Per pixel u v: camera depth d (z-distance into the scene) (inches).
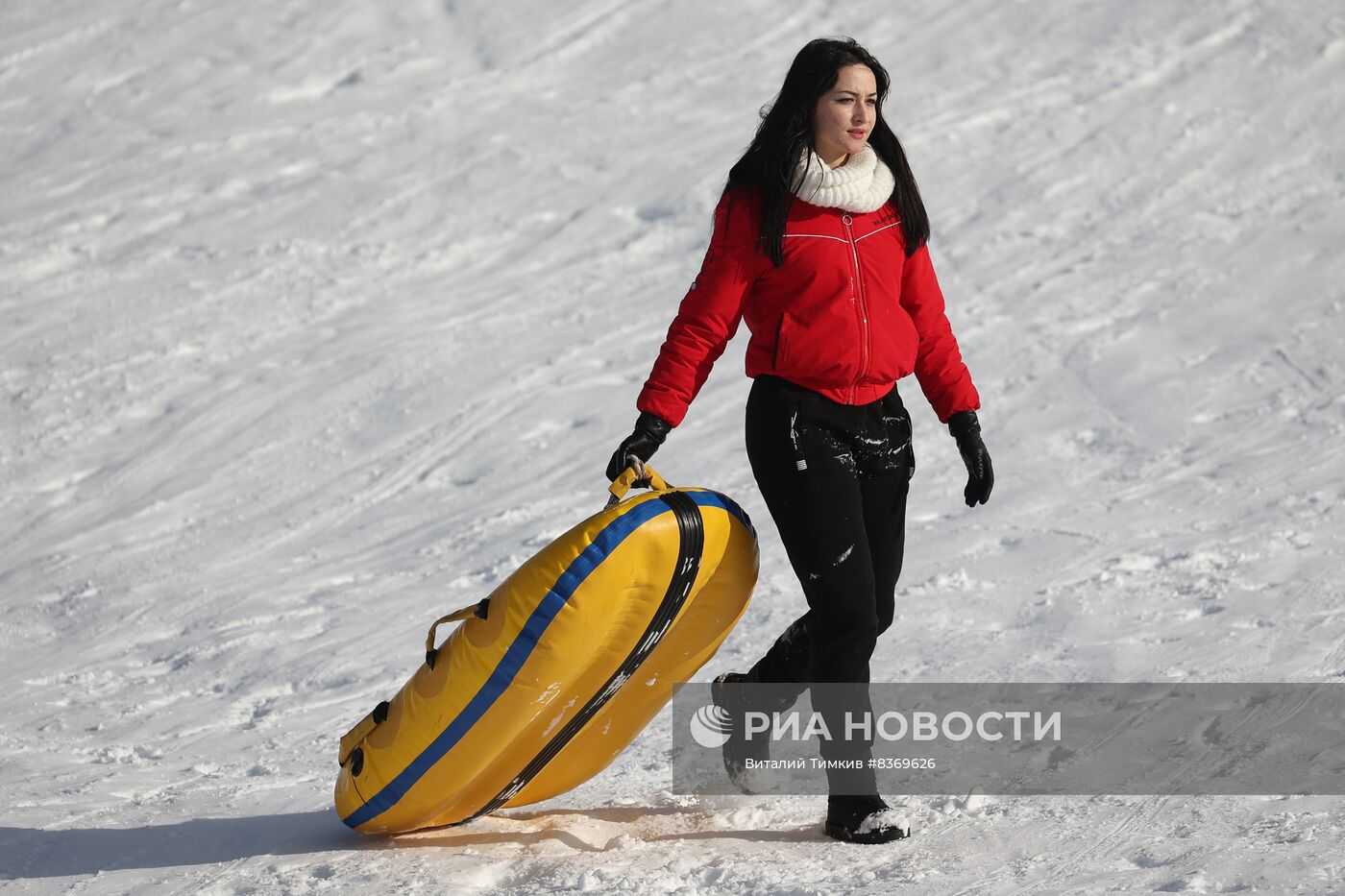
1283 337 1147.9
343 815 403.9
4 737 627.8
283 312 1503.4
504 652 358.9
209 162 2000.5
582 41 2390.5
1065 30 2133.4
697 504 369.1
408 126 2081.7
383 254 1637.6
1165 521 772.6
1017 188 1631.4
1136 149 1697.8
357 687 653.3
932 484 922.1
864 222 374.9
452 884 356.2
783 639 407.8
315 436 1202.0
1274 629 544.7
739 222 374.0
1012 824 370.6
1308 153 1628.9
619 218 1679.4
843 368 370.9
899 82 2046.0
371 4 2608.3
